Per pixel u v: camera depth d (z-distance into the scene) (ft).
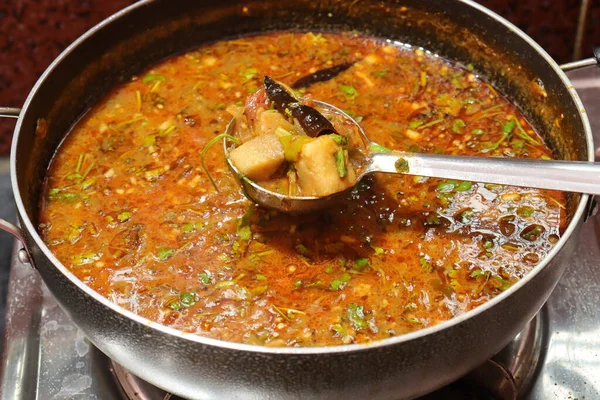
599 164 1.15
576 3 2.00
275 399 1.03
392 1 1.62
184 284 1.22
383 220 1.30
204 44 1.68
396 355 0.99
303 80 1.59
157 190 1.37
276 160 1.20
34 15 2.08
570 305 1.38
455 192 1.34
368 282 1.22
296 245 1.27
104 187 1.38
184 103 1.54
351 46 1.68
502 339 1.09
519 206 1.32
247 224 1.30
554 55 2.14
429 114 1.51
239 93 1.56
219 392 1.04
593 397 1.26
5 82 2.23
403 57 1.65
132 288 1.22
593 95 1.72
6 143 2.37
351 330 1.15
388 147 1.44
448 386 1.27
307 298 1.19
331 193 1.18
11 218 2.05
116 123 1.51
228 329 1.16
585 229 1.49
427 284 1.21
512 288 1.03
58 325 1.39
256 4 1.66
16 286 1.45
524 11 2.04
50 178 1.41
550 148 1.44
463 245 1.27
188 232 1.30
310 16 1.70
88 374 1.32
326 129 1.21
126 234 1.30
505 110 1.53
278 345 1.13
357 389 1.02
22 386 1.30
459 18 1.56
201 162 1.32
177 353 1.01
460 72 1.61
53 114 1.44
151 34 1.59
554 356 1.32
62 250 1.28
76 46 1.46
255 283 1.22
